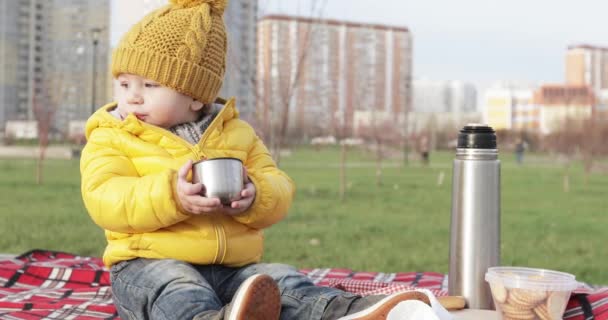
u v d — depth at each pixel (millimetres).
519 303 2094
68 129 40156
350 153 37094
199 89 2258
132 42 2213
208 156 2264
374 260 5488
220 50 2357
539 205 11047
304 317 1968
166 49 2197
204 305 1880
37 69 51031
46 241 6023
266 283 1719
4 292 2889
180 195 1971
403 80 50000
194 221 2152
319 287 2068
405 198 11445
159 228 2121
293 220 8055
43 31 50625
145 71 2191
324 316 1933
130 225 2064
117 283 2141
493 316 2219
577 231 7754
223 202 1978
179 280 1973
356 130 43438
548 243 6727
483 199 2336
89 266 3379
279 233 6859
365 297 1923
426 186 14391
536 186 15641
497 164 2369
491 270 2270
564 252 6207
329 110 43406
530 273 2266
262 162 2438
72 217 7762
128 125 2219
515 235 7312
